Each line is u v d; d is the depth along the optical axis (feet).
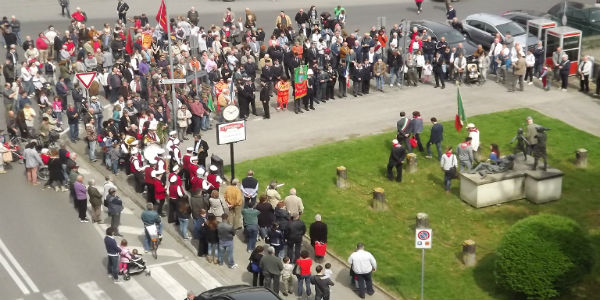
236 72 123.85
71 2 180.86
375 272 82.69
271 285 77.92
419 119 106.32
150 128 105.50
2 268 80.53
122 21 159.84
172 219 90.89
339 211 94.27
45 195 97.66
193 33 144.46
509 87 131.34
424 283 80.79
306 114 121.08
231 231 81.56
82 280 78.84
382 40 138.92
